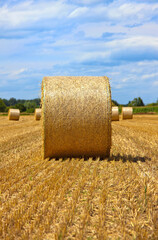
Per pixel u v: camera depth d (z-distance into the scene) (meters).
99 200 4.68
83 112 7.87
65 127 7.90
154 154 8.75
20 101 164.00
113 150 9.47
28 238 3.65
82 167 7.09
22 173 6.62
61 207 4.55
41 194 5.07
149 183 5.49
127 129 17.03
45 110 7.88
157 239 3.55
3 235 3.74
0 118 33.88
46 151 8.13
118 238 3.58
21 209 4.45
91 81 8.15
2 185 5.66
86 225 3.91
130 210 4.39
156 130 16.19
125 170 6.65
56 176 6.12
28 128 18.95
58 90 7.95
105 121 7.92
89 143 8.04
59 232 3.70
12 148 10.39
